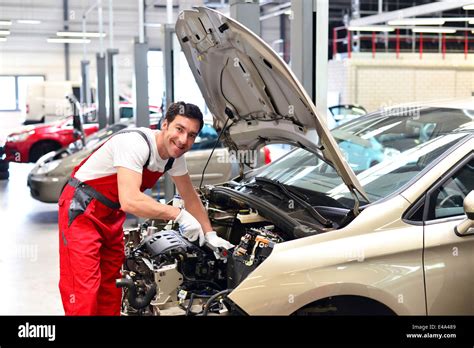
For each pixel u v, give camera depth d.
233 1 5.44
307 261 2.77
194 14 3.09
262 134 3.60
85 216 3.22
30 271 6.15
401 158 3.43
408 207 2.96
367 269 2.81
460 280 2.94
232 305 2.77
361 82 17.62
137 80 9.55
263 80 3.08
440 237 2.92
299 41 4.79
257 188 3.62
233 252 3.11
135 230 3.88
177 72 8.31
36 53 21.67
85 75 19.39
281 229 3.12
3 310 4.88
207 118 8.16
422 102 4.22
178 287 3.16
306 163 3.97
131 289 3.08
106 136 10.09
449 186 3.05
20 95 21.78
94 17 20.64
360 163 3.71
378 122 4.07
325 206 3.24
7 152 13.66
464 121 3.59
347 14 19.80
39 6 20.34
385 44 18.47
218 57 3.27
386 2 19.58
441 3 11.56
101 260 3.42
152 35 21.05
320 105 4.81
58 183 8.24
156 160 3.17
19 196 11.14
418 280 2.87
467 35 17.92
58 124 14.27
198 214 3.41
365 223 2.90
